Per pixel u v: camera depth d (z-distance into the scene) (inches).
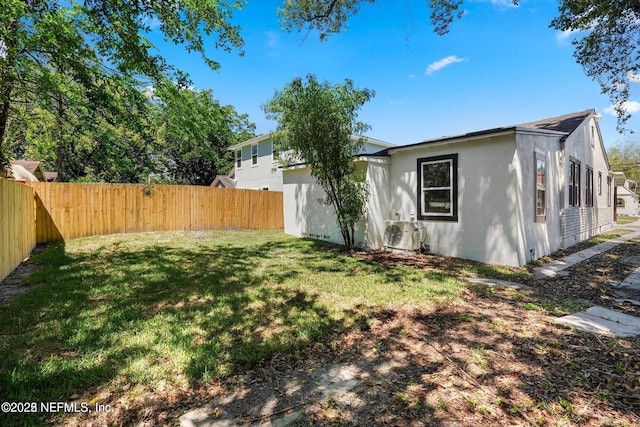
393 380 87.4
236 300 152.9
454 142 263.6
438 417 71.9
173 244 331.6
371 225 309.4
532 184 250.5
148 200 413.7
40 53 170.4
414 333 117.6
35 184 321.1
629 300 157.3
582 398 78.0
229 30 223.6
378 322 128.1
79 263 233.9
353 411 74.8
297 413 74.3
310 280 190.9
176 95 223.1
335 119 263.1
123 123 214.7
